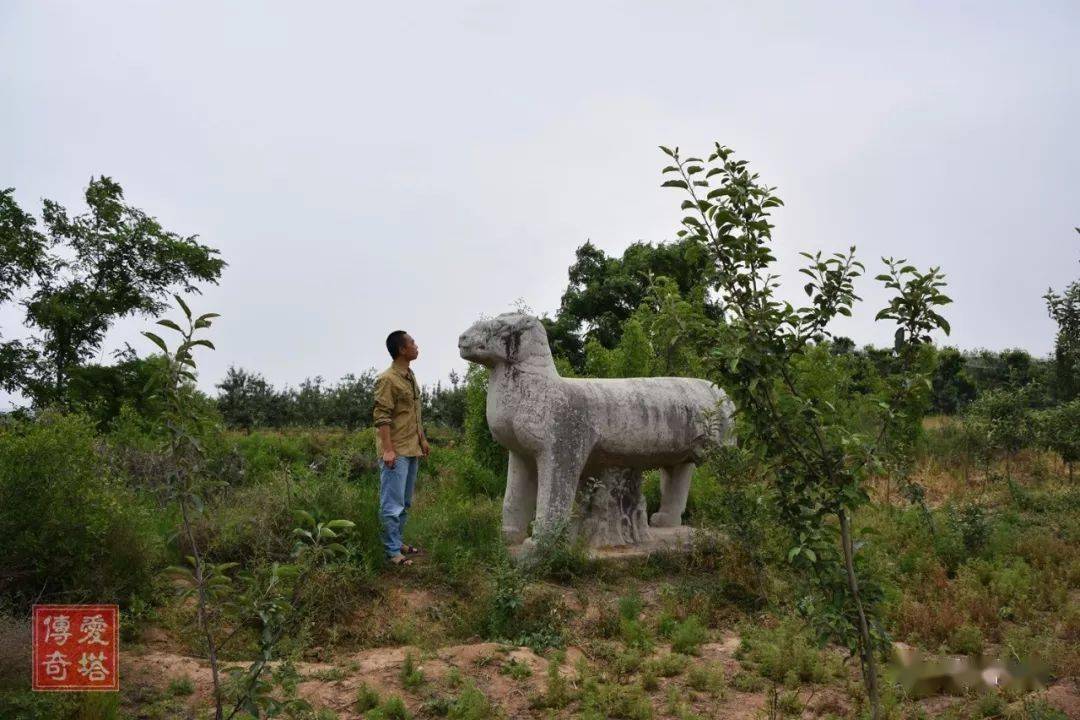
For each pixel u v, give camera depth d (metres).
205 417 2.93
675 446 7.09
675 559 6.85
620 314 22.17
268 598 2.98
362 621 5.20
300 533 2.98
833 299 3.20
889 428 3.18
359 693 4.10
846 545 3.14
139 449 8.20
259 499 6.23
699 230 3.17
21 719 3.34
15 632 3.72
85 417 5.35
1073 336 10.08
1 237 16.19
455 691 4.23
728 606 5.88
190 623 4.95
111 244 17.53
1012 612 5.88
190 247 18.38
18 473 4.66
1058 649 4.91
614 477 7.27
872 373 3.41
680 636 5.06
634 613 5.49
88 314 16.98
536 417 6.55
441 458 12.71
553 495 6.55
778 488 3.27
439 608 5.55
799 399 3.08
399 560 6.07
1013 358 24.73
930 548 7.37
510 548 6.61
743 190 3.10
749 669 4.74
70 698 3.56
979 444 13.66
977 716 4.07
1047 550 7.38
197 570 2.90
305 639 4.48
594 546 7.05
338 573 5.16
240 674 4.04
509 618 5.19
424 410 23.02
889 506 8.36
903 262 3.21
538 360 6.68
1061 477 12.55
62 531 4.70
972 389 24.84
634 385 7.05
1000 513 9.60
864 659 3.16
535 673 4.50
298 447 13.83
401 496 6.24
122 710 3.83
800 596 5.25
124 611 4.93
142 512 5.45
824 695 4.29
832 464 3.11
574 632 5.18
